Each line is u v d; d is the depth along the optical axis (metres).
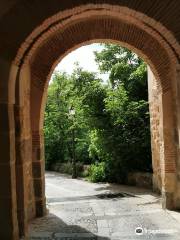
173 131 10.66
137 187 15.98
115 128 17.11
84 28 10.67
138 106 16.61
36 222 10.05
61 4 7.10
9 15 7.08
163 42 8.35
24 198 8.45
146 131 16.58
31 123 10.88
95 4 7.13
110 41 11.07
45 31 8.14
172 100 10.60
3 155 7.52
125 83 17.75
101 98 17.84
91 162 22.69
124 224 9.50
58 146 27.33
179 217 9.94
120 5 7.16
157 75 10.82
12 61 7.39
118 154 16.97
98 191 15.41
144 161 16.81
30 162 10.62
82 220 10.11
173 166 10.70
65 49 10.82
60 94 26.98
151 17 7.26
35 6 7.09
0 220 7.53
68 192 15.47
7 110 7.48
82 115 19.48
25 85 10.13
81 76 20.86
